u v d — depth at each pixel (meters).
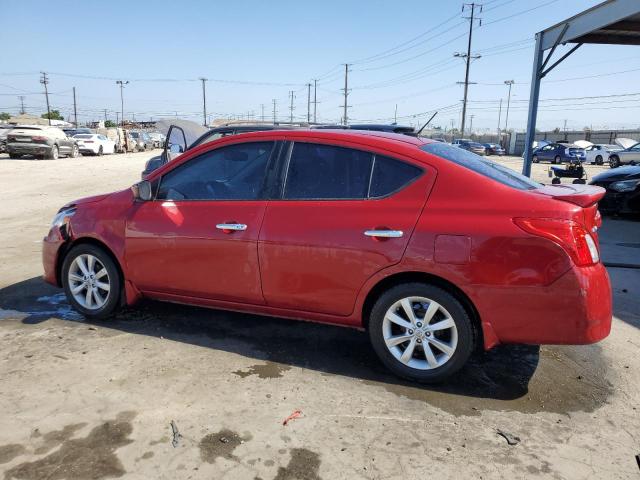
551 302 3.06
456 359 3.34
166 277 4.11
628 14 9.49
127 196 4.36
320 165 3.69
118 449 2.72
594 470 2.65
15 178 17.05
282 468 2.61
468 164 3.51
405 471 2.61
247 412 3.10
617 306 5.15
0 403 3.12
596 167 32.78
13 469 2.55
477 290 3.17
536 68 12.76
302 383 3.47
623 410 3.21
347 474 2.58
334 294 3.56
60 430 2.87
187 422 2.97
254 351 3.95
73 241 4.48
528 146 13.18
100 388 3.32
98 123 92.44
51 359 3.72
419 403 3.25
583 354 4.02
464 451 2.78
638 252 7.47
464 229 3.18
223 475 2.55
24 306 4.85
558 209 3.08
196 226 3.94
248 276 3.80
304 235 3.57
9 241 7.74
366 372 3.65
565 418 3.12
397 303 3.44
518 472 2.62
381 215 3.40
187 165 4.12
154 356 3.81
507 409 3.21
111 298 4.38
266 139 3.90
